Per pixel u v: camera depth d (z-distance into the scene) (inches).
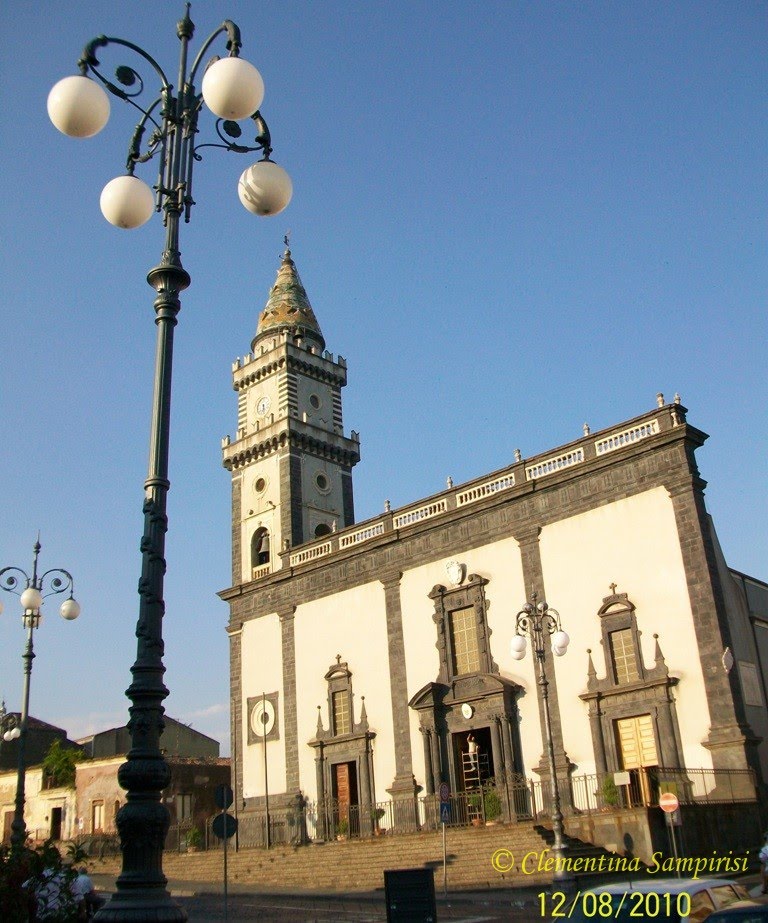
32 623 1090.1
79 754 2405.3
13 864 497.4
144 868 402.3
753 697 1395.2
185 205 522.6
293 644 1886.1
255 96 490.3
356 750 1696.6
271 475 2209.6
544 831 1273.4
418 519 1755.7
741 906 414.0
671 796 1023.6
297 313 2433.6
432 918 637.9
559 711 1451.8
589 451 1534.2
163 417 479.5
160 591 450.6
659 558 1402.6
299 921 1035.9
